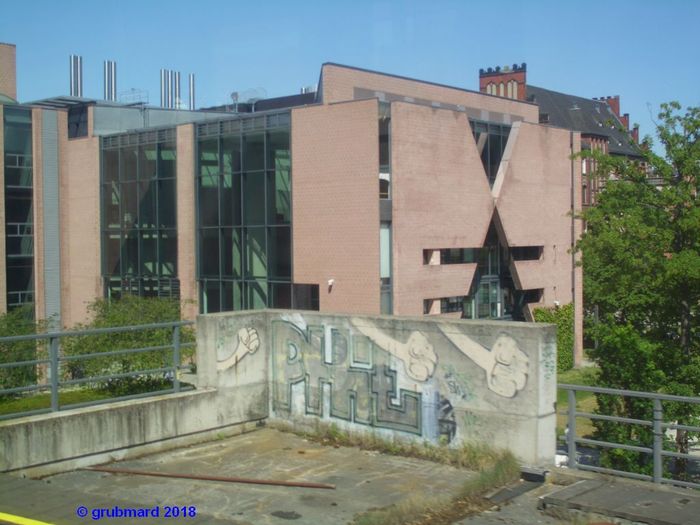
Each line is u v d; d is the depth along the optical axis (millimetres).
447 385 9867
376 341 10594
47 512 7652
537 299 36969
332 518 7930
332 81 33219
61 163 39031
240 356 11602
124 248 36812
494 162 33656
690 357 17219
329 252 28578
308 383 11406
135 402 10430
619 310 18812
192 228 33500
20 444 9273
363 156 27484
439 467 9664
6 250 37000
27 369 16031
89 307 28688
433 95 38281
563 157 37250
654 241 18234
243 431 11625
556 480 8805
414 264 28531
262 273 31047
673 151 18859
